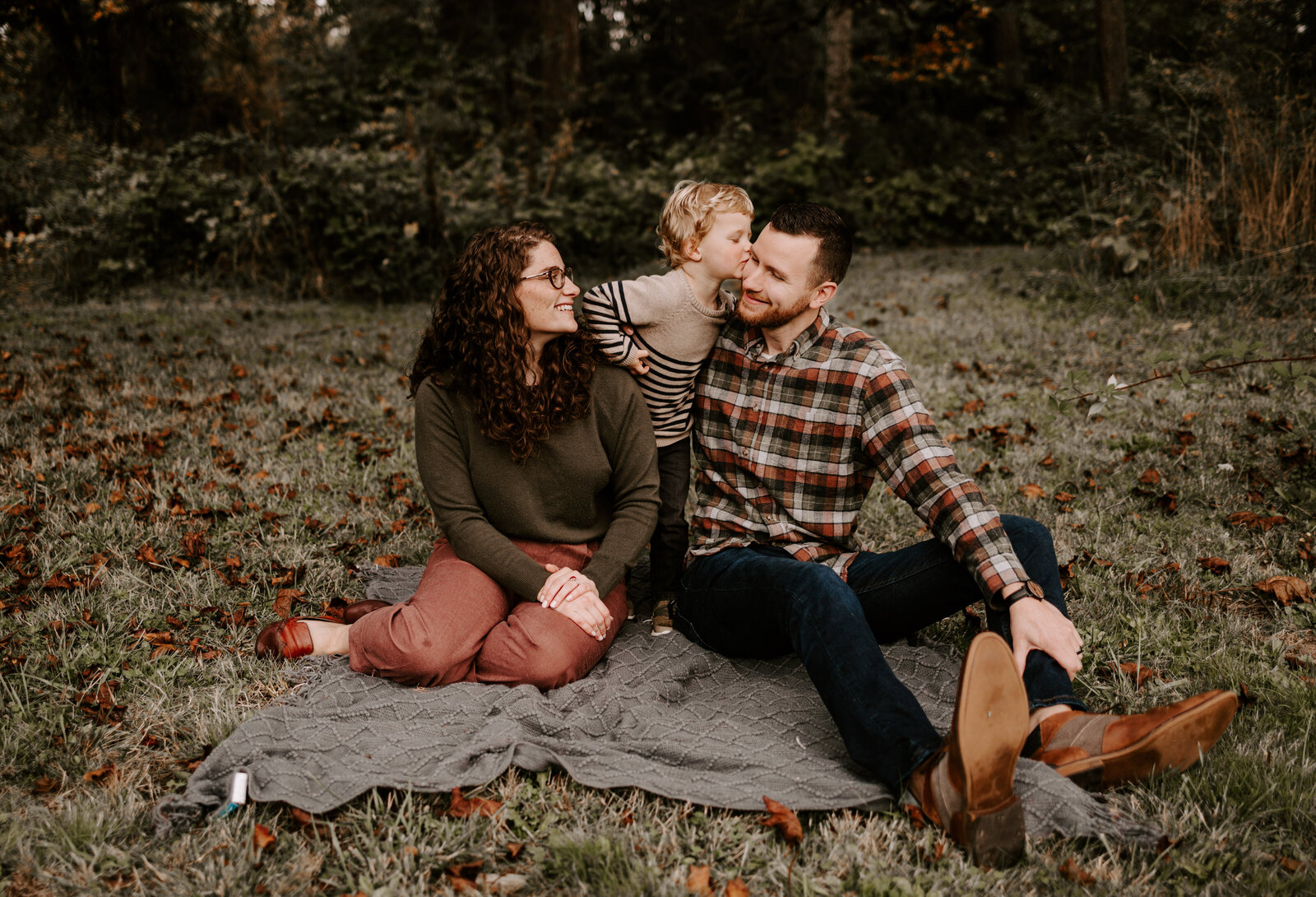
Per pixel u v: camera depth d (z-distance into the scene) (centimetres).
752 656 220
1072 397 262
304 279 802
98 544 285
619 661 223
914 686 213
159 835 164
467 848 161
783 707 206
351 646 214
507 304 199
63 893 151
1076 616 249
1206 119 699
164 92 1096
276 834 164
